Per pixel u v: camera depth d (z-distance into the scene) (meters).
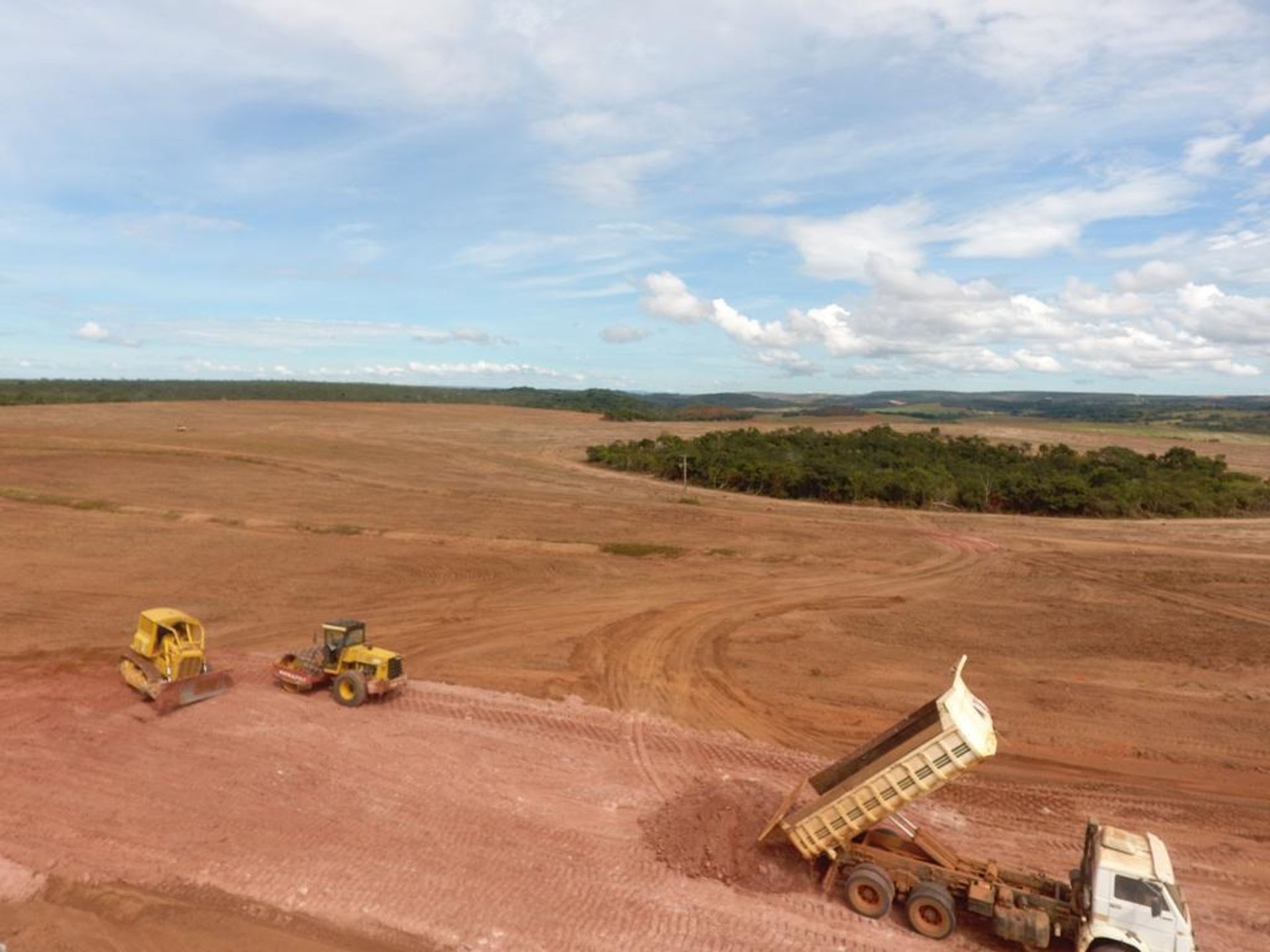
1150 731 17.25
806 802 13.45
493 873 11.26
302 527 35.84
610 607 25.95
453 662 20.55
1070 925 9.78
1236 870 12.20
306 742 15.12
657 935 10.10
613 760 15.23
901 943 10.15
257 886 10.73
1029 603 27.59
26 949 9.40
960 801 14.09
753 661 21.25
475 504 44.25
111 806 12.59
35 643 20.41
